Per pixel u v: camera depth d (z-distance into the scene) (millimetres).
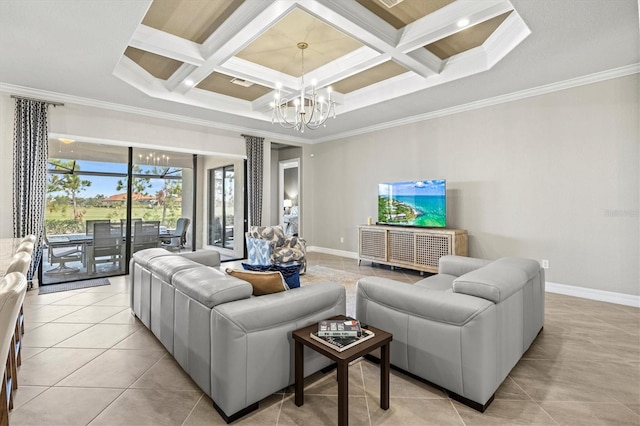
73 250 4707
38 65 3369
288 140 7004
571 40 2918
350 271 5262
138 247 5309
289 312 1872
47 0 2303
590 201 3738
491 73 3643
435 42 3443
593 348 2521
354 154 6531
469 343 1749
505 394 1920
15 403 1806
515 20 2951
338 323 1840
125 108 4746
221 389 1670
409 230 4965
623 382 2045
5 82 3816
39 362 2281
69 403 1817
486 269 2221
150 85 4281
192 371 1963
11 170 3955
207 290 1814
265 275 2025
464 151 4824
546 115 4043
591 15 2535
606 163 3627
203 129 5738
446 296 1915
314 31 3230
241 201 6688
